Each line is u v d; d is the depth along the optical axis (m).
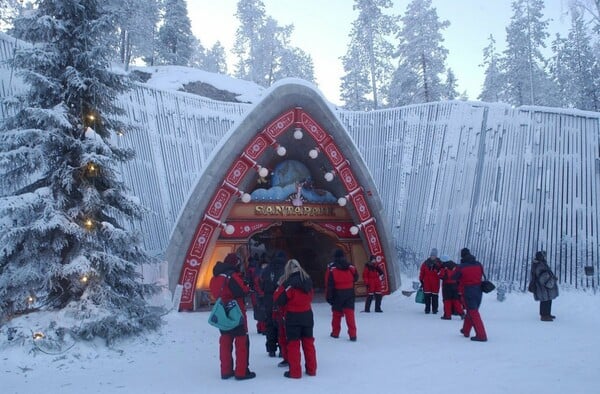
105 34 10.84
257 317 11.32
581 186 17.64
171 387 6.74
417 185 20.95
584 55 38.22
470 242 18.83
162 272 14.30
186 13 46.16
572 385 6.53
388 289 18.36
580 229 17.17
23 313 10.06
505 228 18.28
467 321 10.41
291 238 23.09
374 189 18.06
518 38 39.62
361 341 10.15
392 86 39.84
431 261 14.95
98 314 9.56
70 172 10.17
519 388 6.39
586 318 13.57
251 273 11.57
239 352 7.16
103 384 6.98
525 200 18.27
